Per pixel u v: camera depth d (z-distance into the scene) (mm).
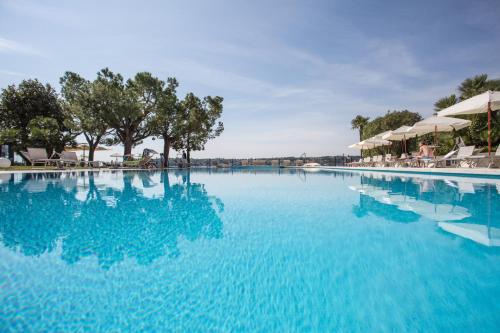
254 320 1526
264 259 2432
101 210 4852
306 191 7387
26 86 23328
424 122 12383
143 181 10602
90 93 20359
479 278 1953
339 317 1534
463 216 3938
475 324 1439
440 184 7738
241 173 17344
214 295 1810
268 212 4586
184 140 27531
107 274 2150
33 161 16203
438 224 3500
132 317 1568
